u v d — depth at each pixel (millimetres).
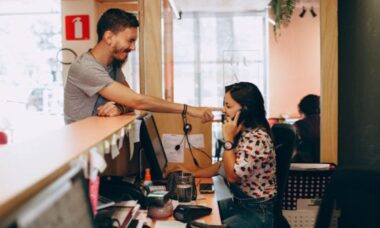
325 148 2639
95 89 1894
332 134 2635
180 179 2029
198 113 2158
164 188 1991
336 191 966
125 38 1965
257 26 5891
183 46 6012
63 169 808
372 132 2199
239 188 2203
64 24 4297
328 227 973
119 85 1914
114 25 1936
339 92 2621
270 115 3750
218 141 3129
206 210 1738
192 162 2547
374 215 921
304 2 2930
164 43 3088
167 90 3406
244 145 2152
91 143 1057
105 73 1922
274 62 3955
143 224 1484
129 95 1900
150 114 2279
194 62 6059
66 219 683
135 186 1697
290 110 3613
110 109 1879
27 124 5457
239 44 5945
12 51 5395
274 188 2211
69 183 739
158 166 2018
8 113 5445
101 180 1631
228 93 2250
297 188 2607
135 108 1942
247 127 2230
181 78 6027
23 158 875
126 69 4074
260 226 2082
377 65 2129
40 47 5371
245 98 2197
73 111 1961
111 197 1516
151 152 1968
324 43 2596
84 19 4270
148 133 1947
